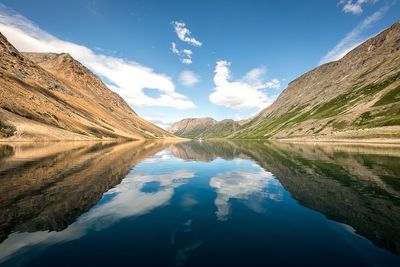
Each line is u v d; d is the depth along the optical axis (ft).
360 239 46.50
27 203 66.08
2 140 285.23
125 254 40.16
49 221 54.24
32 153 181.37
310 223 54.95
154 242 44.88
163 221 56.13
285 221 56.39
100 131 538.06
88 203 67.82
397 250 42.14
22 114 363.76
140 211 63.05
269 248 42.96
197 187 93.40
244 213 62.49
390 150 232.12
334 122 540.93
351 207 65.51
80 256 39.29
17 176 99.81
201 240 46.09
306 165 146.92
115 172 118.11
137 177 109.60
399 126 367.86
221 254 40.63
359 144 329.93
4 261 37.58
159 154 233.55
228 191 86.94
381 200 71.56
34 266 36.17
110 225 53.01
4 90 385.29
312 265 37.27
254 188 91.50
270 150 288.71
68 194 75.82
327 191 83.51
